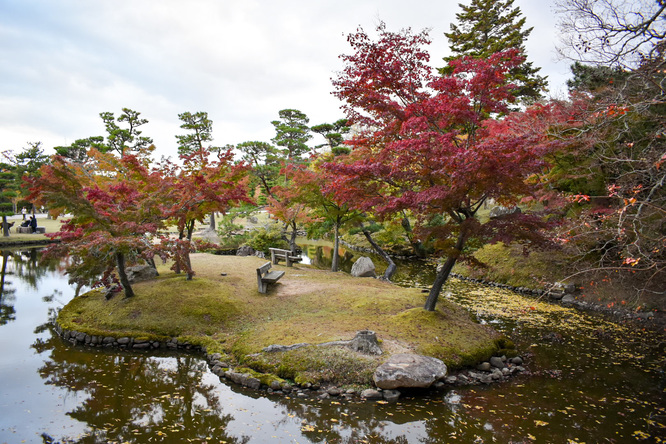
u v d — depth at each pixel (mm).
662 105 10930
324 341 7746
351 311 9914
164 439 5133
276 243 22234
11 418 5562
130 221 10000
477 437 5305
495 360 7812
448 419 5770
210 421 5621
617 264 12750
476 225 8039
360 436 5301
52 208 9188
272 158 34500
